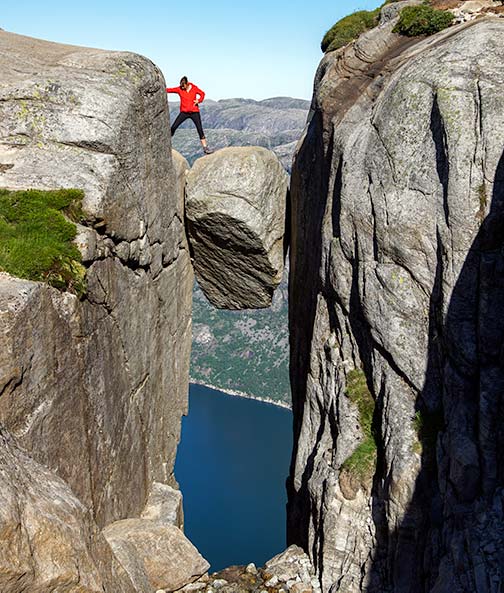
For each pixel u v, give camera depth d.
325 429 19.92
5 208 14.68
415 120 17.33
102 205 16.25
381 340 17.39
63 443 12.82
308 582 17.97
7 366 10.45
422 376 16.62
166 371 23.78
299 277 27.25
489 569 12.35
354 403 18.55
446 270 16.09
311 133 26.53
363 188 18.38
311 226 24.86
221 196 26.36
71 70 18.94
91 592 8.16
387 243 17.34
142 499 19.92
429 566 14.71
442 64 17.25
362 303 18.00
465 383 15.46
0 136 17.14
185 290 27.89
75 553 8.23
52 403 12.25
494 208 15.63
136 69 20.08
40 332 11.79
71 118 17.30
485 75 16.41
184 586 17.09
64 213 15.43
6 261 12.51
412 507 15.58
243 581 18.16
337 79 23.59
